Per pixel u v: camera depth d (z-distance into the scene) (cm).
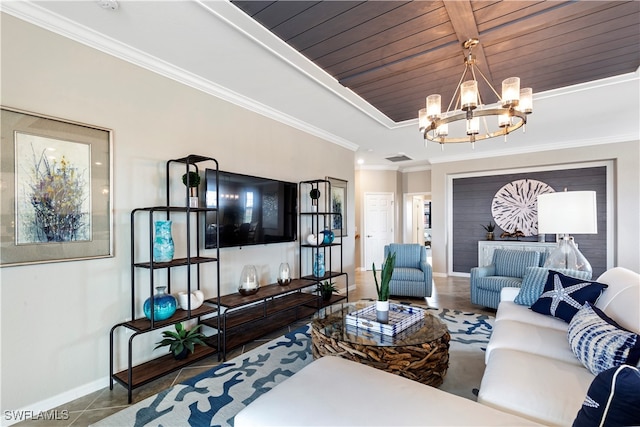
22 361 189
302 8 194
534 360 162
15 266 186
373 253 759
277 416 118
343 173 528
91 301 219
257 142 363
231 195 320
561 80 294
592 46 237
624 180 488
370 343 203
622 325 171
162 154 267
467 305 432
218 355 261
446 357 223
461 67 270
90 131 220
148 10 196
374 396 129
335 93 323
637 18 203
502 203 614
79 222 213
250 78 292
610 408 86
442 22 209
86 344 216
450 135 484
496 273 429
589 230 247
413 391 133
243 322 288
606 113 385
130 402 204
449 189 671
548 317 232
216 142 314
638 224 479
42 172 197
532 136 495
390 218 771
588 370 151
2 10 183
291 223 407
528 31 216
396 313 253
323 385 139
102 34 220
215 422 180
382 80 295
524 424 109
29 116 192
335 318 255
